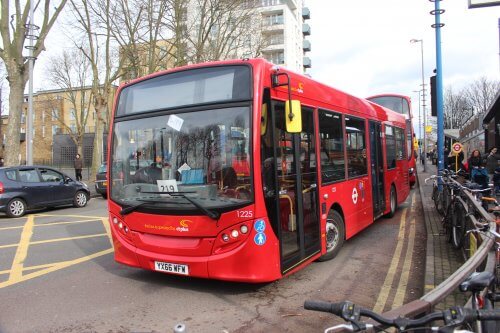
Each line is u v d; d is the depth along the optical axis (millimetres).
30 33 18359
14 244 8531
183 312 4656
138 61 23828
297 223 5520
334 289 5375
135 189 5406
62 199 14258
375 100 20000
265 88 4980
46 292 5410
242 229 4699
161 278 5887
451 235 7430
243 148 4785
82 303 4980
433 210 11578
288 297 5090
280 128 5262
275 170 5031
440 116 14117
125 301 5020
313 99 6238
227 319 4445
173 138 5207
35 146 67562
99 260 7039
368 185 8578
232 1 24641
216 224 4770
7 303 5031
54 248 8070
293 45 71688
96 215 12852
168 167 5176
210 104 5043
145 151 5395
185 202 4961
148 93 5555
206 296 5141
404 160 12508
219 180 4848
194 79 5230
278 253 4984
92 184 25719
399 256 7051
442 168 14039
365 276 5930
